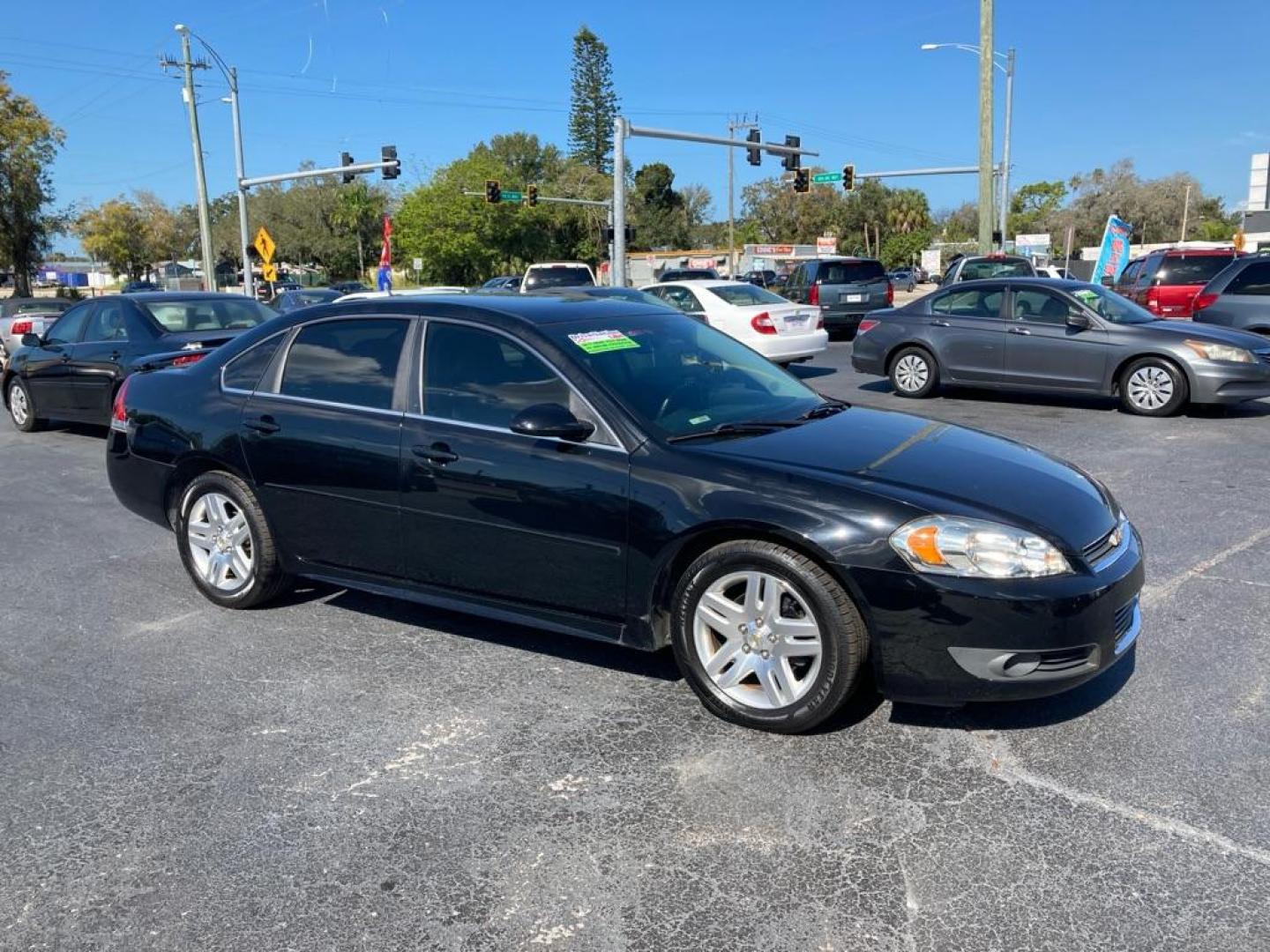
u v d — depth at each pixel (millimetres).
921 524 3467
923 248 81688
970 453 4098
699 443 3973
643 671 4391
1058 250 76750
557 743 3760
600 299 5043
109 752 3771
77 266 101562
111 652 4742
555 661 4516
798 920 2744
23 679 4457
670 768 3559
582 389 4113
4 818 3342
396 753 3719
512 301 4738
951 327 12141
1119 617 3725
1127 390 10891
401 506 4480
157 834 3230
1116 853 3002
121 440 5598
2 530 7094
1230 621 4770
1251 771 3434
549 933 2723
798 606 3662
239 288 68938
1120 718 3828
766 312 14672
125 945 2717
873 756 3596
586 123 82688
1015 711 3908
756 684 3838
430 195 65562
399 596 4664
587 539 4000
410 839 3170
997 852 3021
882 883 2891
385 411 4574
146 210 86750
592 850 3088
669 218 100812
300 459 4781
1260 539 6098
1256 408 11273
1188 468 8156
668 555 3838
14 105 44062
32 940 2742
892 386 13852
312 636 4891
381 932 2744
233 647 4773
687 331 4957
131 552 6473
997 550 3432
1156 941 2631
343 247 83750
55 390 10844
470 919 2787
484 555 4297
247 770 3621
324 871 3018
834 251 67375
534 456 4121
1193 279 19016
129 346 10070
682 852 3062
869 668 3717
